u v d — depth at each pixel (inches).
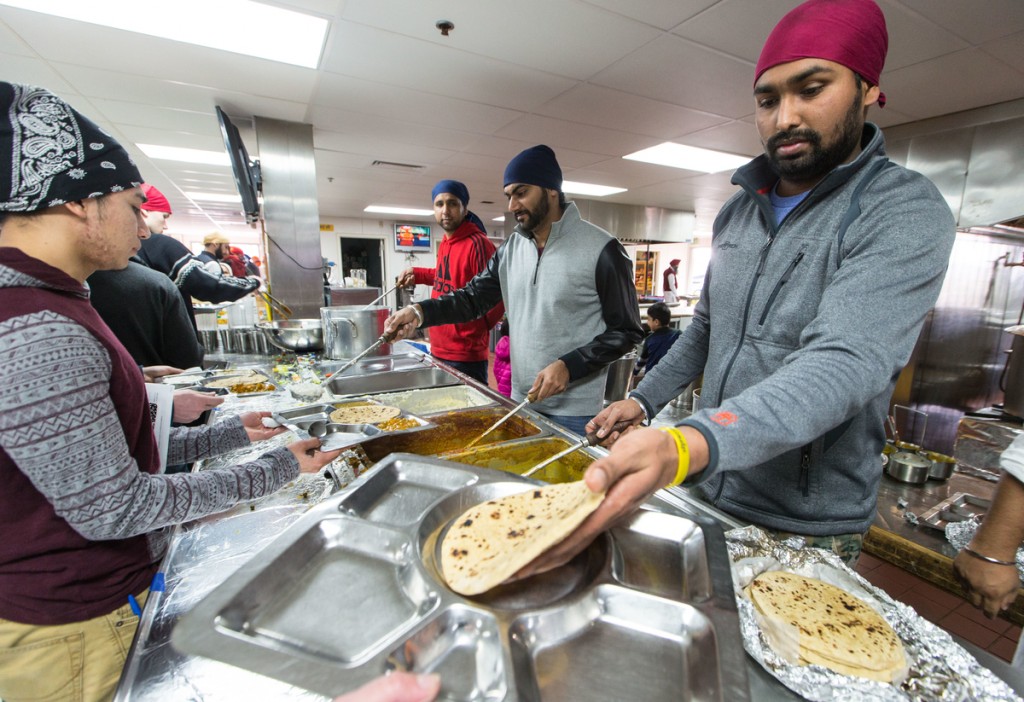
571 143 165.9
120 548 31.1
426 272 131.3
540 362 73.0
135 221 30.6
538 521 25.2
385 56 100.6
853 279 28.0
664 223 324.8
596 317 71.0
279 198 146.7
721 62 102.7
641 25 87.7
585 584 24.0
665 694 18.6
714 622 20.4
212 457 46.5
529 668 19.7
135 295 72.8
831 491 35.1
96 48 95.8
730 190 254.7
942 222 28.3
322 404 64.2
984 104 118.0
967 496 75.9
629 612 22.4
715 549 24.5
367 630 20.9
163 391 41.6
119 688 21.3
